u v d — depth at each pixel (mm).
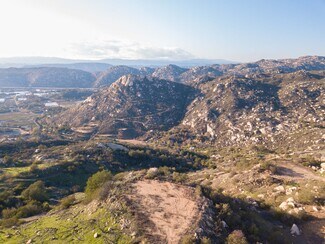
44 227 42688
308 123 190125
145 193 42656
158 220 35156
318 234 38438
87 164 125562
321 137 154625
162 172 54531
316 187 50156
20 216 68062
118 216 37438
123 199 40688
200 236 31875
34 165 115250
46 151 153000
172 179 48781
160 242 31047
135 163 141250
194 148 198875
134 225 34500
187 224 33969
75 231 38031
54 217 47562
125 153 147500
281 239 35656
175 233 32469
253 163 74000
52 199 92188
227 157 148750
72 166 118438
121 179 54656
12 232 43938
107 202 41875
